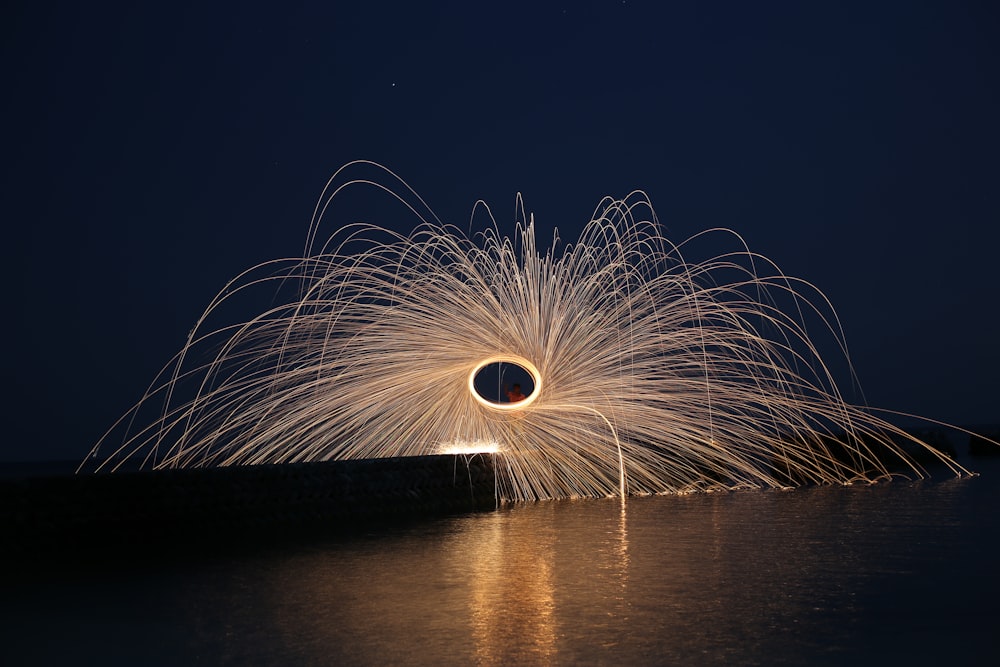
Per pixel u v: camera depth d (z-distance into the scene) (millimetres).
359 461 10008
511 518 9656
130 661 4000
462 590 5473
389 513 10188
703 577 5758
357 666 3842
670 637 4230
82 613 5000
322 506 9516
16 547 7047
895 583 5402
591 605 4973
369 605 5086
